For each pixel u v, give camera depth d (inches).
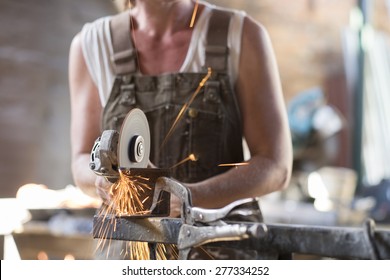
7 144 355.3
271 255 70.6
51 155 368.5
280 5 438.3
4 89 355.6
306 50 447.2
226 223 73.8
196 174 104.3
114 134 78.3
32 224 179.6
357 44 394.0
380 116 434.3
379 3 461.4
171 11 108.2
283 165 103.8
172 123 104.7
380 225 215.8
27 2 359.9
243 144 110.0
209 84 104.4
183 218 75.4
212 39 105.3
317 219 217.6
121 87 107.5
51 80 368.8
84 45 111.6
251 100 105.9
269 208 223.0
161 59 108.0
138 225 79.4
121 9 115.3
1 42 354.6
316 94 284.4
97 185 92.4
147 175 79.6
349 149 391.5
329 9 447.5
